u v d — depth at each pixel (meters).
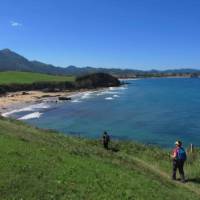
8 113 86.19
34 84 165.38
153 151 33.16
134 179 19.84
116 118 80.94
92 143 33.56
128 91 179.62
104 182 17.70
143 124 71.94
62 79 197.88
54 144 25.55
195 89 198.62
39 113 88.19
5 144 20.86
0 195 13.96
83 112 91.69
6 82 157.75
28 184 15.26
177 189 21.33
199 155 31.95
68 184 16.25
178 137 58.12
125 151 32.12
